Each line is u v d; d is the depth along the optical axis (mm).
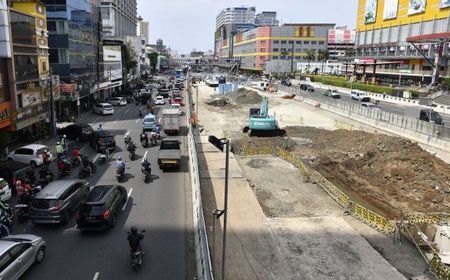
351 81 112250
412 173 27984
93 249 17094
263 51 187750
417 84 98938
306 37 185625
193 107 65938
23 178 24594
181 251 16922
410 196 25375
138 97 75312
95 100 70375
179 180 26969
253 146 38250
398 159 29656
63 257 16375
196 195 21516
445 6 88938
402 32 107875
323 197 24766
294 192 25625
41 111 41469
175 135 43000
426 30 96812
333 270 16234
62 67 53312
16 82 35281
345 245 18328
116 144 38125
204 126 50750
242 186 26266
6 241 14789
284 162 33344
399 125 45938
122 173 26500
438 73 83562
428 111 48656
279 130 45031
